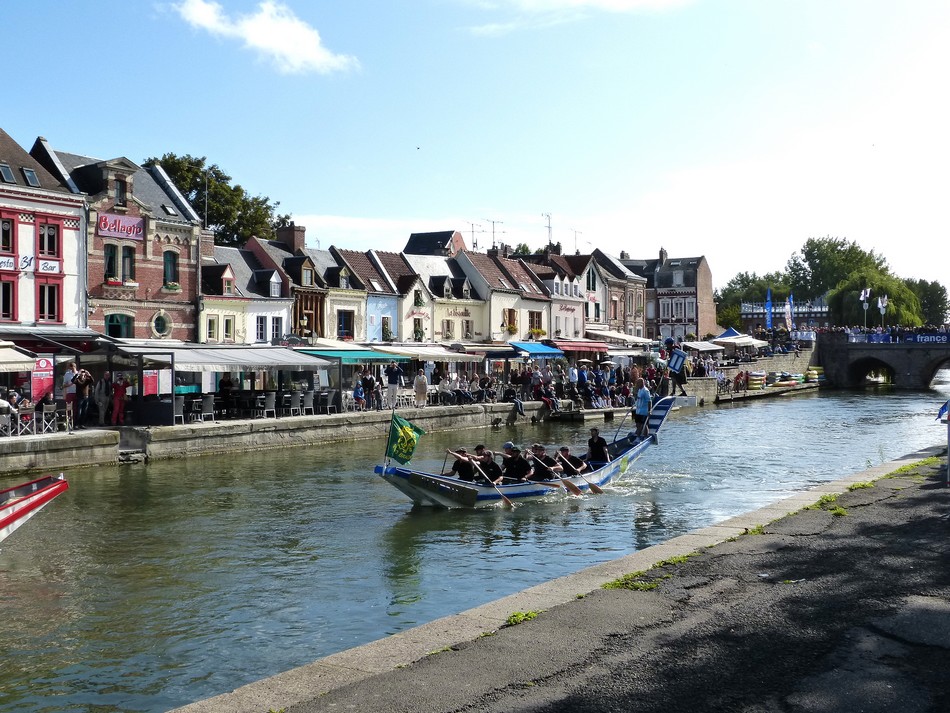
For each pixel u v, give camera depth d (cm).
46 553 1753
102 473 2788
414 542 1834
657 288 9956
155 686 1085
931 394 8112
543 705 726
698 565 1162
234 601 1427
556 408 5125
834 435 4184
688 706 721
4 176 3741
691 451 3506
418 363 5697
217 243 6819
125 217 4219
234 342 4722
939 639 865
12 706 1028
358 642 1233
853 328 9981
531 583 1520
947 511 1509
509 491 2239
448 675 792
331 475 2783
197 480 2667
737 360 8394
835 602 988
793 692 745
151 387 3653
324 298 5291
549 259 7862
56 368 3566
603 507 2228
